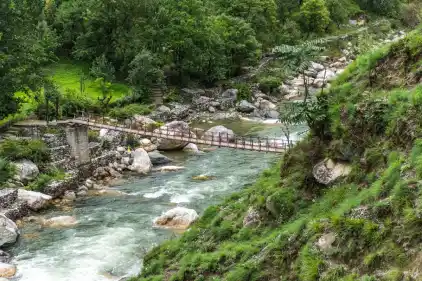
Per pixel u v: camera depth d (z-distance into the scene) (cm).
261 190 2538
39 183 4144
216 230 2508
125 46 7519
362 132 2156
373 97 2219
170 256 2556
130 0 7450
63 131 4991
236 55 8875
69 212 3894
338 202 2016
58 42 7962
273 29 10862
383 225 1622
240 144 4222
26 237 3409
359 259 1606
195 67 7881
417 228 1494
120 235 3394
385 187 1767
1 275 2809
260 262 1936
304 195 2262
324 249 1722
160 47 7638
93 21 7531
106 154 5094
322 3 11731
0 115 4984
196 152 5616
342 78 2566
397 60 2319
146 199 4138
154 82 7581
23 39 5244
